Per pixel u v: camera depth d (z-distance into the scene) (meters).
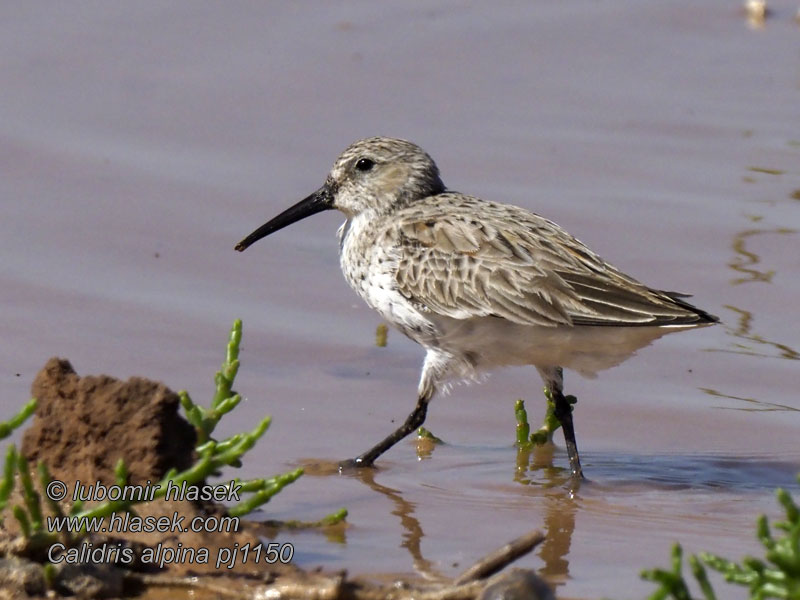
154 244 15.96
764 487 11.62
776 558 7.78
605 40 21.75
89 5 22.17
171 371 13.25
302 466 11.69
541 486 11.54
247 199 17.08
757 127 19.09
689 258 15.82
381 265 12.70
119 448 9.56
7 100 19.31
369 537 10.26
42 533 8.83
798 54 21.44
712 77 20.66
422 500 11.12
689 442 12.62
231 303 14.84
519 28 22.05
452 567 9.68
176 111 19.25
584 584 9.45
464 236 12.32
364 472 11.73
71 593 8.58
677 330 11.67
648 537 10.40
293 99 19.70
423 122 19.14
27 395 12.41
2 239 15.84
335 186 13.62
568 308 11.74
